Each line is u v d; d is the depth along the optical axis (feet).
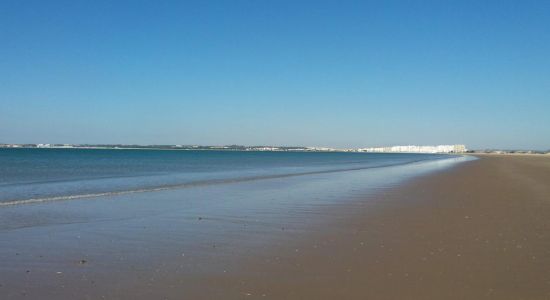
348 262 33.06
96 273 30.48
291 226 48.78
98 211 61.26
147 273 30.42
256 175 156.76
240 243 39.99
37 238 42.52
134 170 192.95
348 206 65.82
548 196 76.64
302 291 26.63
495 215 55.42
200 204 69.10
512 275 29.63
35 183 115.03
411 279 28.84
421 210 60.75
